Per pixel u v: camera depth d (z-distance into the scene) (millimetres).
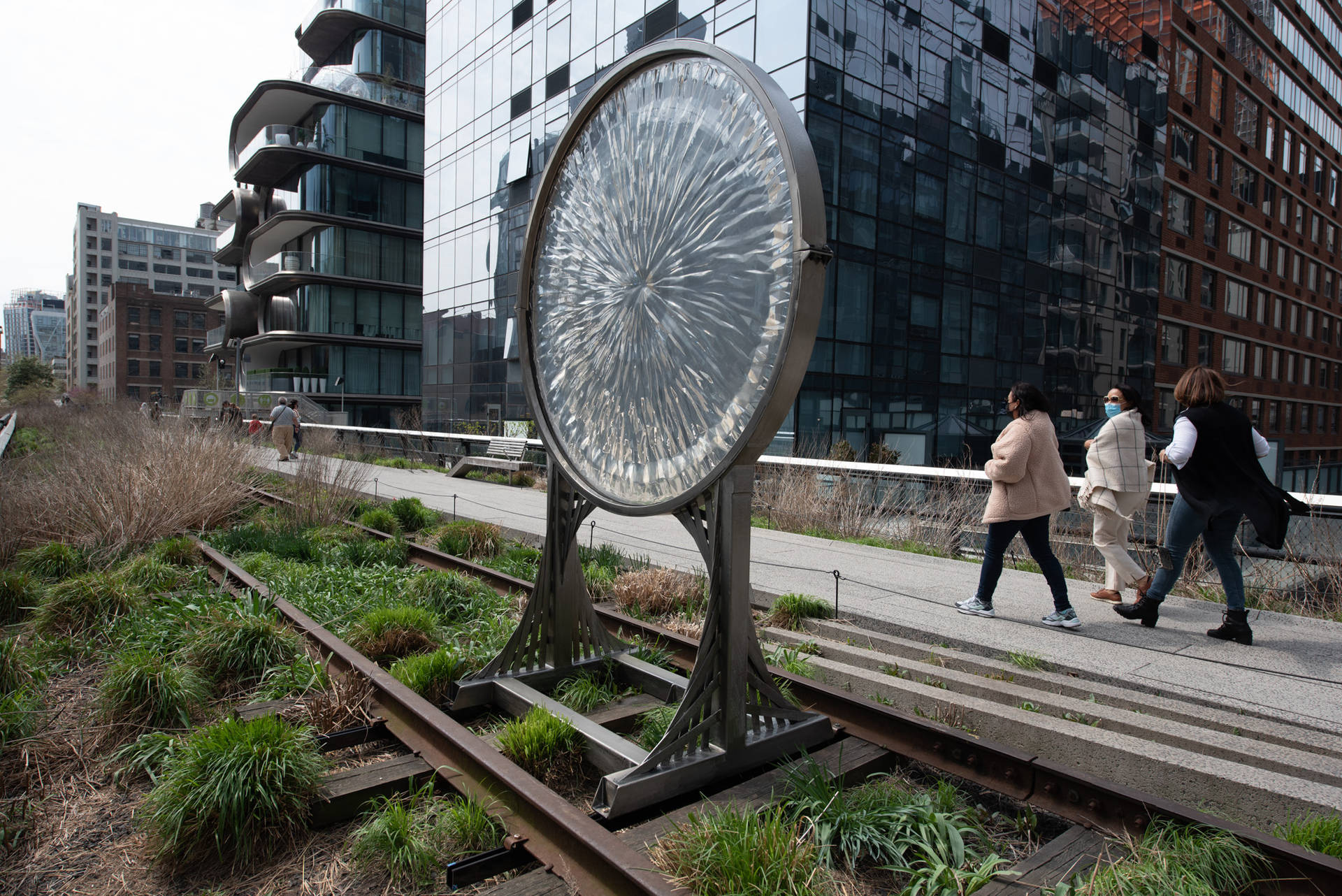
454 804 2992
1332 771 3033
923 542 8758
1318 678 4121
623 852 2447
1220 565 4867
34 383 99562
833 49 16891
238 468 10625
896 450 16984
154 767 3348
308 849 2840
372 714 3863
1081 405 25109
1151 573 6809
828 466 10266
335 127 39625
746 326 3061
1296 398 46625
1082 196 24750
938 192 19734
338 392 39375
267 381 42719
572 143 4090
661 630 5070
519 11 26922
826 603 5695
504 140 27953
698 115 3314
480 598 6219
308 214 38031
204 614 5230
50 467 9492
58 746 3588
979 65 20812
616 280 3725
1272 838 2500
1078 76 24453
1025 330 22719
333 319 39531
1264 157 40875
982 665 4559
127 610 5434
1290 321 45562
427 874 2637
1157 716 3785
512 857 2688
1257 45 39562
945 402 20312
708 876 2410
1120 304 26812
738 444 3025
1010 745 3691
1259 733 3469
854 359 17938
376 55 41219
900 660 4707
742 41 17688
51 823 3014
